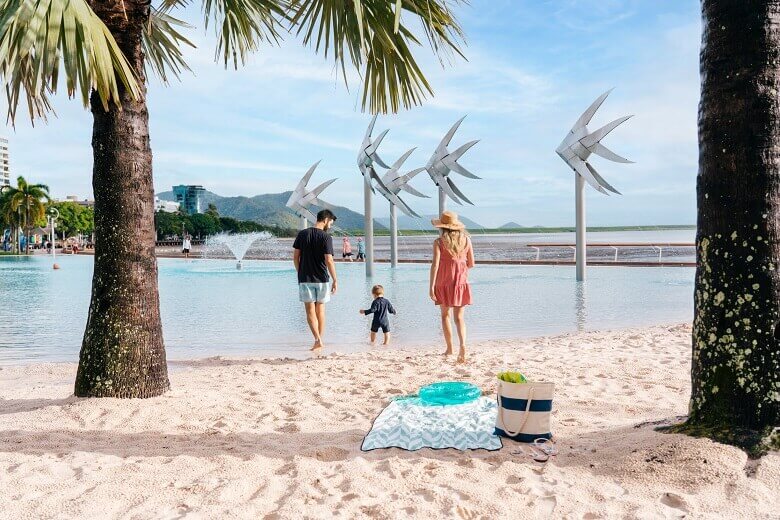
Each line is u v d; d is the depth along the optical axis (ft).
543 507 9.30
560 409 15.53
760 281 10.97
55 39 12.68
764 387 10.88
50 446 12.95
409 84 18.94
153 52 23.41
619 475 10.39
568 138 65.77
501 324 34.78
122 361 16.81
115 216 16.88
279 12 21.21
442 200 82.43
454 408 14.69
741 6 11.03
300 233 26.37
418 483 10.28
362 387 18.63
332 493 9.90
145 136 17.39
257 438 13.47
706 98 11.57
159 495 9.96
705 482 9.75
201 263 125.08
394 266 92.32
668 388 17.62
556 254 136.87
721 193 11.27
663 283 61.72
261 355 25.79
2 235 285.02
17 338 31.91
